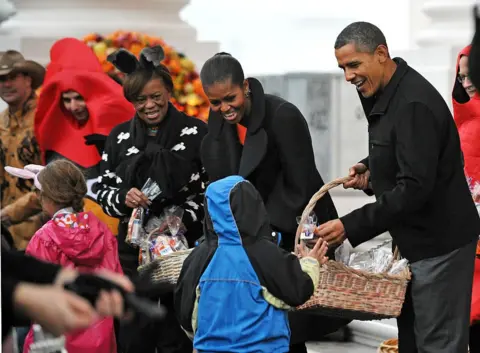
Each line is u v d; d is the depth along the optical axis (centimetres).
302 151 928
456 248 851
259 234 779
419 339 865
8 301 402
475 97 1054
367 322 1295
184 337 1023
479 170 1058
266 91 1805
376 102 847
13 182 1223
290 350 970
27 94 1231
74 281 421
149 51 1020
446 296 852
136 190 1005
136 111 1043
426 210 848
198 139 1039
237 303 769
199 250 806
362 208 838
